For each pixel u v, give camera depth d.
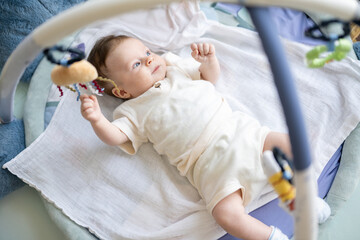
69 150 1.09
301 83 1.18
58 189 1.05
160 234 0.99
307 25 1.22
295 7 0.58
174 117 1.01
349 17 0.60
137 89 1.07
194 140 0.99
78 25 0.64
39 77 1.17
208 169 0.96
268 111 1.15
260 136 0.96
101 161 1.08
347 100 1.12
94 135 1.11
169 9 1.22
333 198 1.06
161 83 1.06
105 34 1.19
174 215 1.02
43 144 1.08
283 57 0.55
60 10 1.18
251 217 0.92
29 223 1.06
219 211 0.91
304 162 0.55
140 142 1.08
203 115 1.00
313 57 0.64
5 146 1.08
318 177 1.05
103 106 1.15
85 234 1.01
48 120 1.13
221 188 0.92
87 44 1.19
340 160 1.10
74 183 1.06
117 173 1.07
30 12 1.13
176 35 1.23
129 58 1.03
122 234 1.00
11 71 0.82
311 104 1.15
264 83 1.19
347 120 1.11
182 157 1.00
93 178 1.07
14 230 1.05
